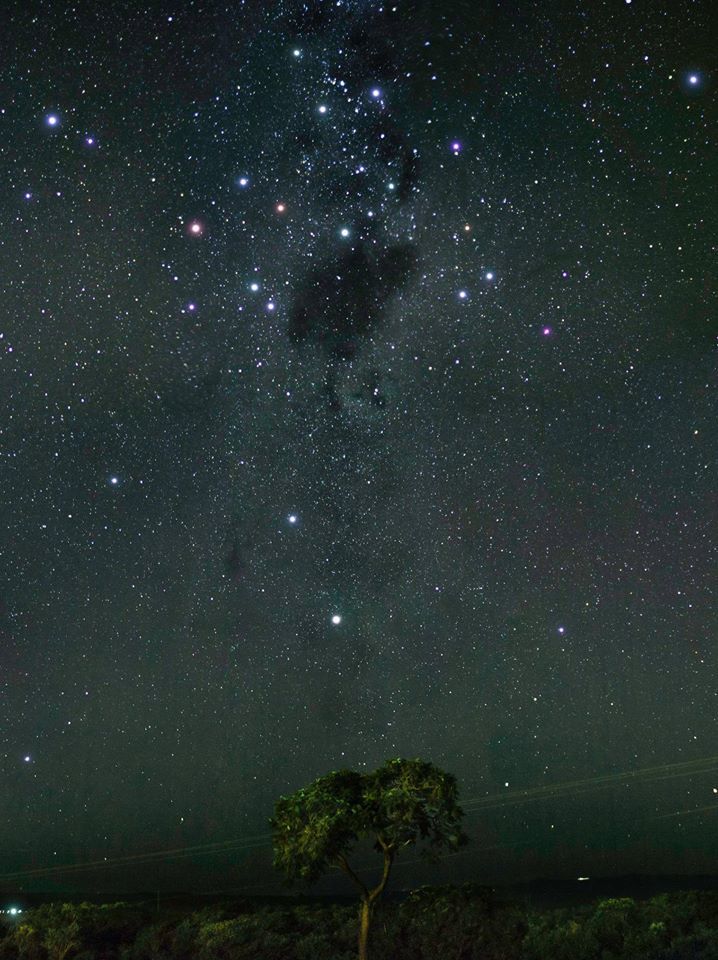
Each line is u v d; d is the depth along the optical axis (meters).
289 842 8.05
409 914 9.43
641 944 9.26
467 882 9.80
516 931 9.25
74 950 10.49
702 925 9.65
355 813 7.96
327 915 10.30
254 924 10.18
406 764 8.18
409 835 7.93
